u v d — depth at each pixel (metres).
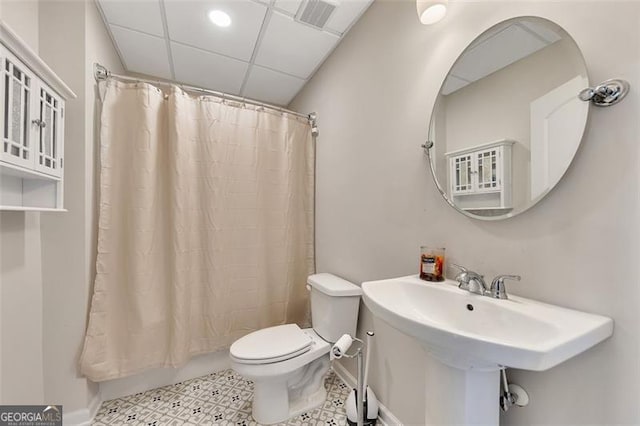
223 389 1.68
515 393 0.82
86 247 1.38
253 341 1.45
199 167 1.78
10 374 1.11
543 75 0.77
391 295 0.99
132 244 1.52
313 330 1.71
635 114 0.61
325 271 1.99
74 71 1.34
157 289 1.60
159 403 1.54
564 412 0.73
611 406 0.64
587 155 0.69
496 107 0.89
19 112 0.93
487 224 0.93
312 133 2.13
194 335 1.75
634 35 0.61
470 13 0.98
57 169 1.19
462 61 1.00
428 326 0.65
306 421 1.41
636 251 0.61
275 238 2.01
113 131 1.51
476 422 0.77
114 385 1.58
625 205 0.62
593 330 0.60
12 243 1.12
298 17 1.55
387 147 1.38
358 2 1.46
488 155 0.91
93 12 1.44
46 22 1.30
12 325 1.12
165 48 1.82
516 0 0.84
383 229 1.41
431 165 1.11
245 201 1.91
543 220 0.78
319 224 2.08
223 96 1.87
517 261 0.84
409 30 1.25
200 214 1.79
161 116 1.67
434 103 1.11
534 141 0.79
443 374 0.82
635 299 0.61
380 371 1.42
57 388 1.32
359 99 1.60
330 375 1.80
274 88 2.35
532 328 0.68
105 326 1.45
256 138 1.95
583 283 0.69
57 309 1.32
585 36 0.69
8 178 1.07
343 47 1.74
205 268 1.79
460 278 0.94
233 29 1.63
